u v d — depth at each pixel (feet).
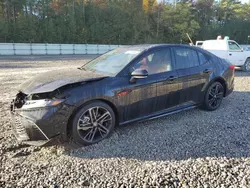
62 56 71.20
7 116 13.33
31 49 78.18
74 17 110.22
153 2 147.13
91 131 9.80
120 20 126.72
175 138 10.41
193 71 12.92
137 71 10.23
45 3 106.83
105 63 11.93
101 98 9.70
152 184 6.99
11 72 31.94
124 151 9.21
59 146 9.68
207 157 8.59
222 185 6.88
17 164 8.25
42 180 7.24
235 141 10.00
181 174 7.48
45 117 8.51
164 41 146.30
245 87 21.75
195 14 168.04
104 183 7.06
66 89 9.11
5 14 101.55
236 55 32.12
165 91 11.66
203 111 14.35
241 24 172.45
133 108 10.75
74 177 7.39
